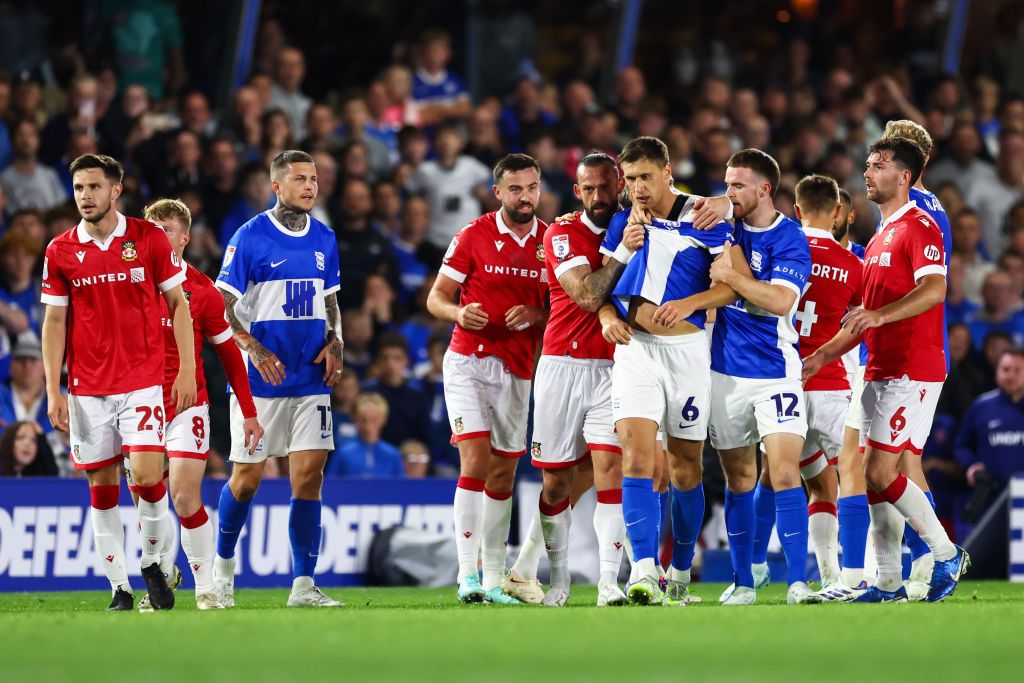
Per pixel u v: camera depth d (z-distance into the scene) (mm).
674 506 25312
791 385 24125
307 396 26766
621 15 59375
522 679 12500
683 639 16125
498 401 26703
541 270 26688
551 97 58844
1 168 47000
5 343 39875
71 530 33188
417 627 18125
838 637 16344
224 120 52062
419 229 48844
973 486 40125
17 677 12922
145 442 24000
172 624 19078
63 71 50906
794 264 23906
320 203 47812
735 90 63000
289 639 16500
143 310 24266
